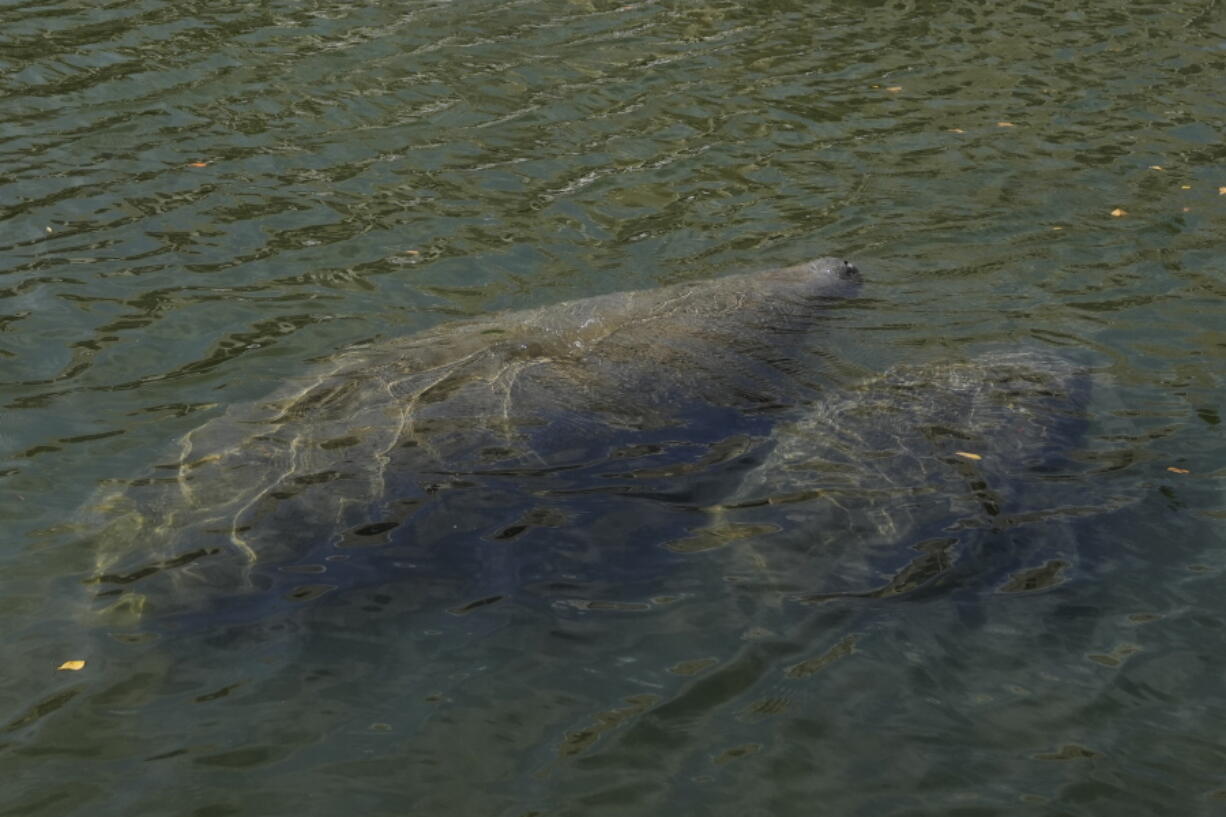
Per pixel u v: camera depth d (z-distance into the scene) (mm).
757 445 6434
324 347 7418
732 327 7348
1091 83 11977
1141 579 5574
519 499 5938
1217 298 8078
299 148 10305
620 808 4336
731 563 5668
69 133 10359
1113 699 4891
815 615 5363
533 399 6461
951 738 4691
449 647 5152
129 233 8844
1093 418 6738
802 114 11227
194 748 4559
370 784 4410
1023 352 7355
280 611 5297
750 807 4352
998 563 5680
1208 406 6848
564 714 4797
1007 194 9734
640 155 10383
